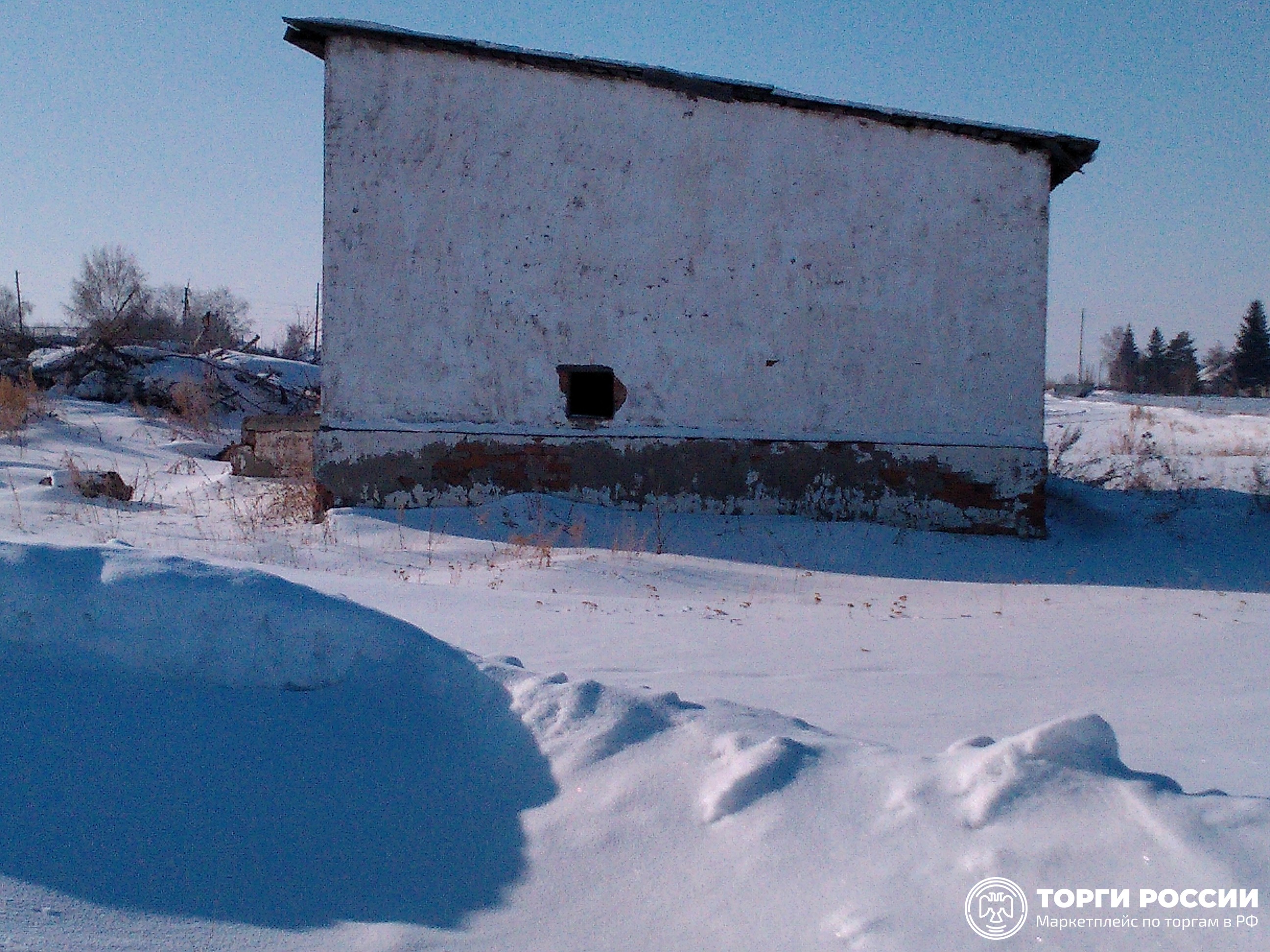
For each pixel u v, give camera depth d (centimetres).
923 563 1119
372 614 353
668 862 234
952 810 227
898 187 1245
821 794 244
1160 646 592
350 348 1132
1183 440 2330
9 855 236
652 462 1183
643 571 923
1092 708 420
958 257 1261
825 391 1231
